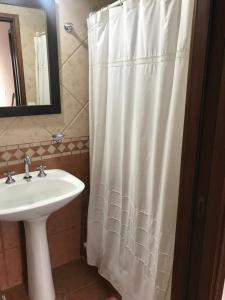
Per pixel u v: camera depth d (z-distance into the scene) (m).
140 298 1.46
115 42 1.37
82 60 1.70
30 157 1.64
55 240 1.93
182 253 0.89
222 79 0.67
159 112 1.12
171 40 1.03
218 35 0.67
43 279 1.61
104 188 1.70
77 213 1.98
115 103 1.45
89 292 1.77
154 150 1.18
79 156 1.85
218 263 0.81
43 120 1.64
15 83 1.50
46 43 1.54
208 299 0.85
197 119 0.75
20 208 1.23
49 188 1.60
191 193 0.81
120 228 1.57
